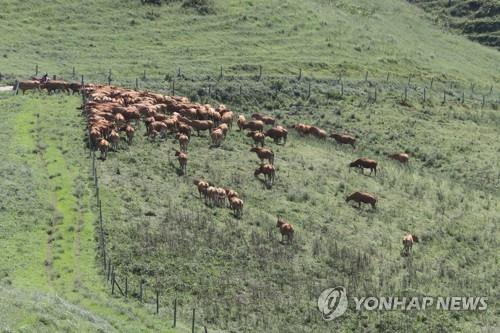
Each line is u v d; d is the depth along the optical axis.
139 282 53.72
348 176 81.81
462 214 75.88
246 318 51.34
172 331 47.03
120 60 120.62
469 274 62.38
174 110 91.75
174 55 124.50
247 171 78.25
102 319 45.31
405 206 75.88
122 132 82.06
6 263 52.78
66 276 52.59
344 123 105.56
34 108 89.88
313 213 70.44
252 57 127.12
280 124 102.44
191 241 59.66
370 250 63.69
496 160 97.81
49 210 61.97
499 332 53.19
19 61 114.75
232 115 94.75
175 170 74.88
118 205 64.19
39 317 40.25
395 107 115.25
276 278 56.78
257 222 65.88
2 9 130.38
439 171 93.12
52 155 74.50
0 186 63.69
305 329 50.97
